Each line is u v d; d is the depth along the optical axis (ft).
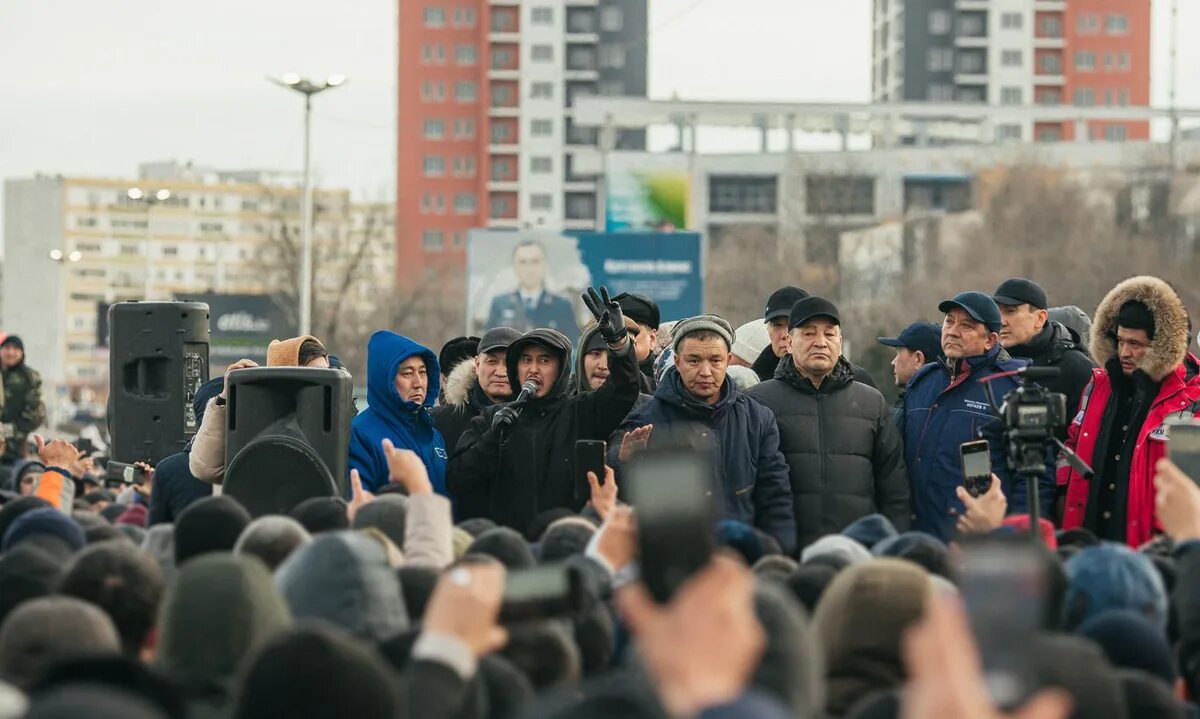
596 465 31.63
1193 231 291.17
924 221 288.51
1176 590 21.26
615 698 12.87
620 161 296.71
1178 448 27.27
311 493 31.99
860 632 17.87
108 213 611.47
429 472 37.93
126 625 19.58
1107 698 15.79
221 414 34.55
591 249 157.28
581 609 17.44
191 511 23.56
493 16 518.37
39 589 21.98
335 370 33.04
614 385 35.63
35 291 583.99
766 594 15.52
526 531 34.40
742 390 37.06
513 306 158.20
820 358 35.96
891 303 272.31
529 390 35.42
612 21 518.78
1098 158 318.45
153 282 618.85
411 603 20.71
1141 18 524.11
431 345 372.99
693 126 298.76
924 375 37.76
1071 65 523.29
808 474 35.78
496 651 18.52
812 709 15.31
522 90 516.73
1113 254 273.75
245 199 635.25
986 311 36.47
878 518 27.58
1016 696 11.69
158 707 15.16
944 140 366.02
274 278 328.29
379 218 374.84
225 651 17.22
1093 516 35.19
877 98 554.46
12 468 49.93
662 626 12.09
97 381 504.84
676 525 12.19
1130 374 34.78
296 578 19.35
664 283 156.97
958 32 521.24
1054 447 35.65
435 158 518.78
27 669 17.87
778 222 326.65
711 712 11.76
